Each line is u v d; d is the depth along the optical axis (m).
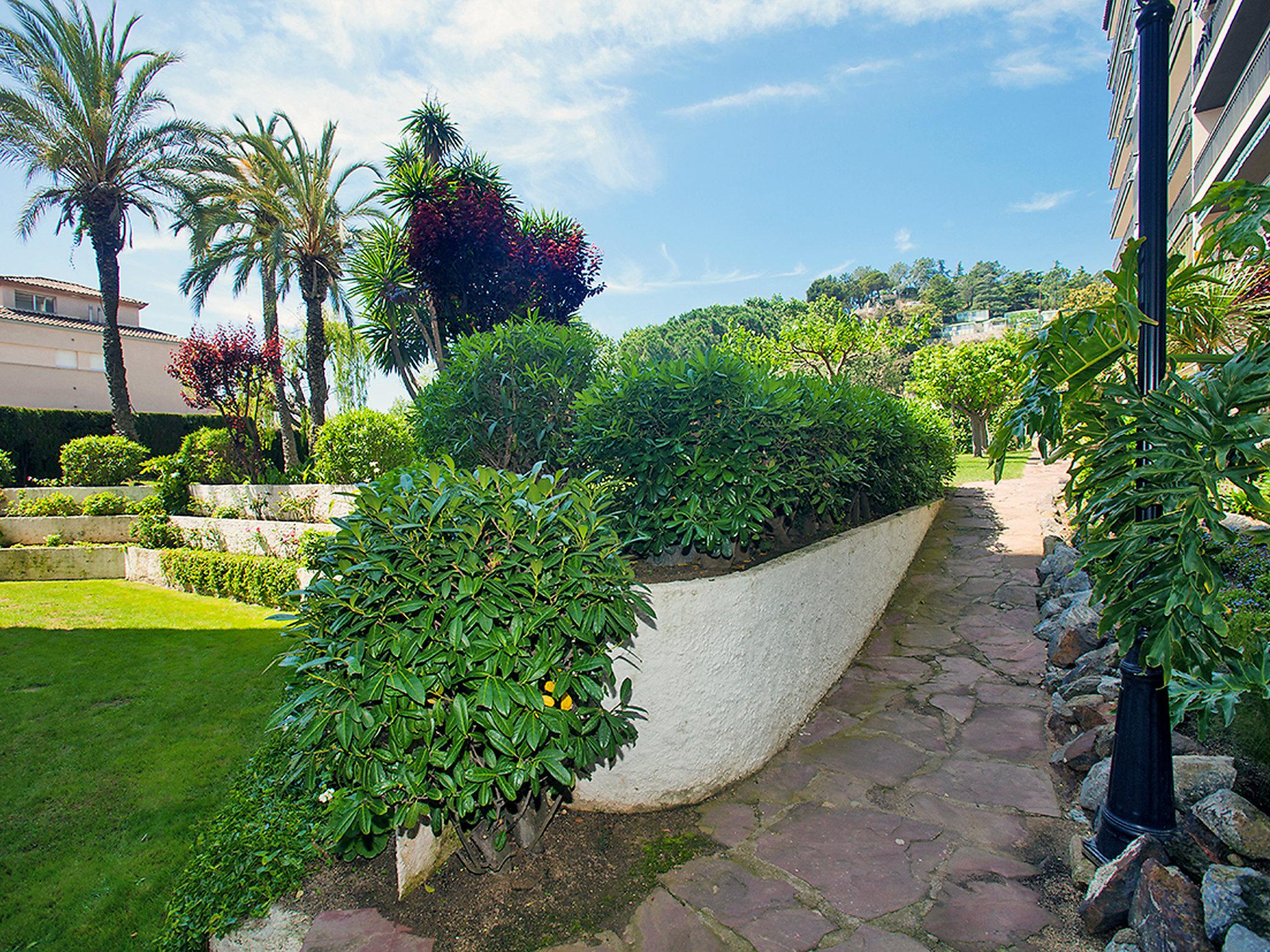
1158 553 2.30
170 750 4.45
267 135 16.83
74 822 3.59
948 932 2.39
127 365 28.64
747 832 3.13
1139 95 2.60
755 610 3.69
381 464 12.94
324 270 17.84
